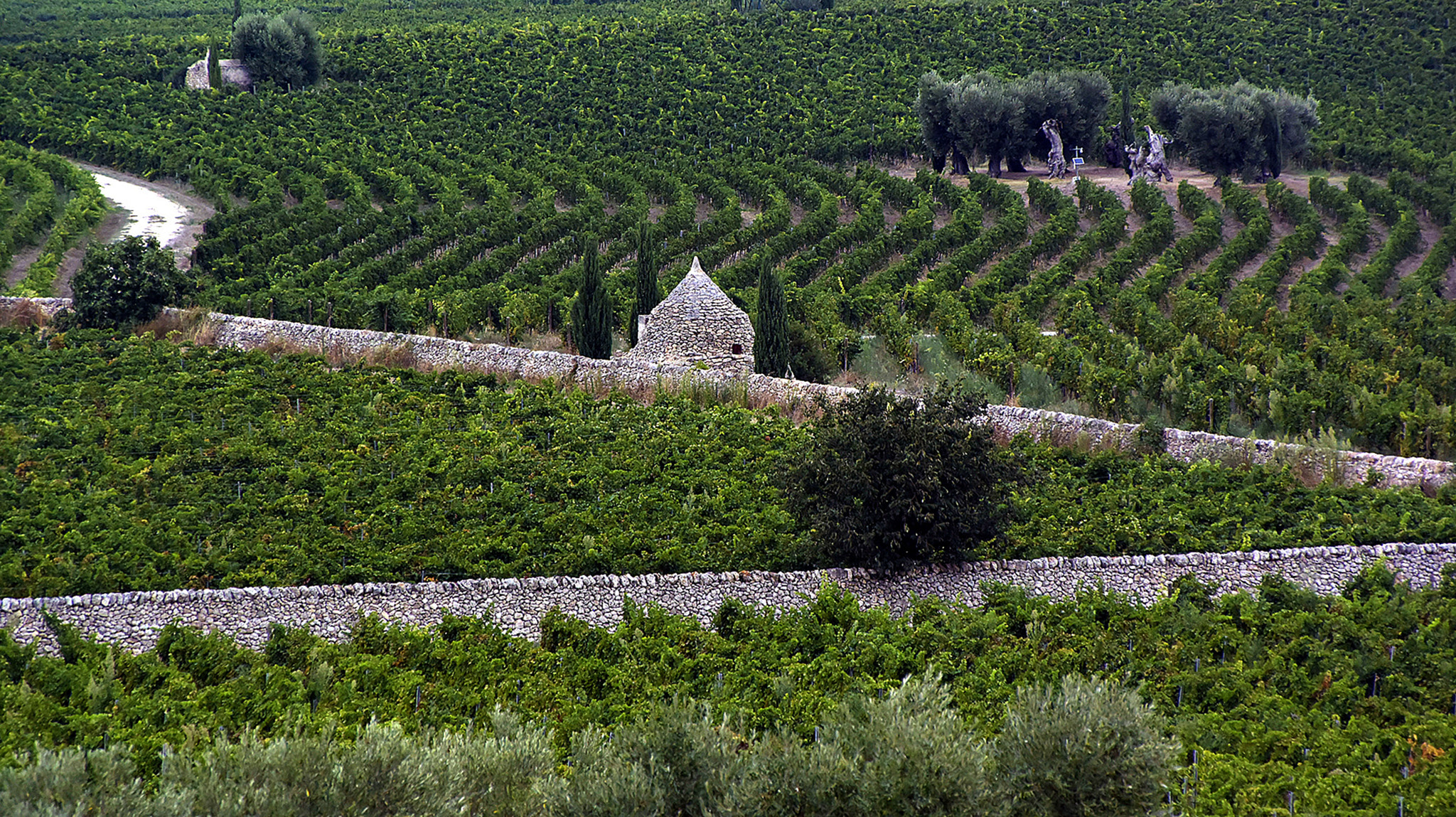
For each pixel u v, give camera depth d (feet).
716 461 297.53
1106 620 240.12
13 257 468.75
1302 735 194.49
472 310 416.87
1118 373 358.43
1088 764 155.22
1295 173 620.08
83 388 318.86
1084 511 278.05
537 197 580.30
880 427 253.44
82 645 208.03
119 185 588.50
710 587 241.76
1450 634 228.43
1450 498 281.13
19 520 245.24
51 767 143.33
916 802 150.41
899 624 228.43
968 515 253.24
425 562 239.30
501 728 169.07
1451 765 185.16
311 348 364.99
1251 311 423.23
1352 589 250.37
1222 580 254.88
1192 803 175.63
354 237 517.96
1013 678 214.69
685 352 353.51
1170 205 568.00
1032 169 651.25
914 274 494.18
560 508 270.26
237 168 588.50
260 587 226.99
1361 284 455.63
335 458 289.94
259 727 186.29
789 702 196.75
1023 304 448.24
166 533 244.83
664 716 162.81
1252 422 347.36
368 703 195.21
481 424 313.53
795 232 532.32
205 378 333.62
